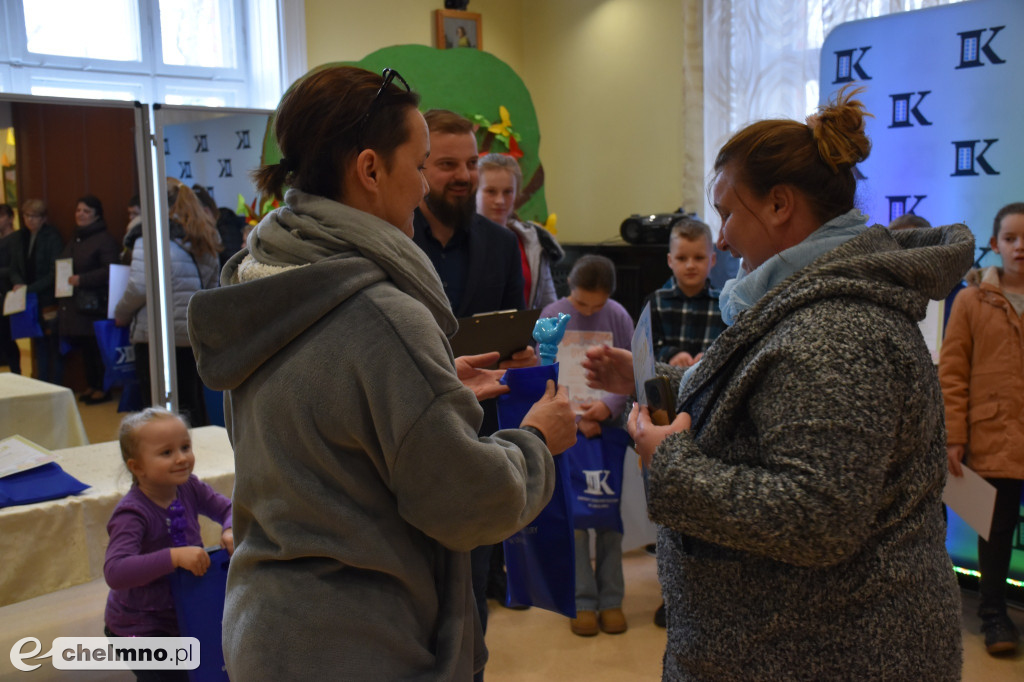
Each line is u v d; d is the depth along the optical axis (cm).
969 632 265
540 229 331
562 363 248
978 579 285
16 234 321
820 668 98
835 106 109
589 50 498
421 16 494
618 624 273
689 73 428
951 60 274
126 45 416
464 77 466
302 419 92
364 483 95
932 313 274
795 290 100
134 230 343
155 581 183
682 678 109
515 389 138
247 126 358
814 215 108
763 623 100
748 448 101
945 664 99
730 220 112
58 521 200
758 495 91
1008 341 248
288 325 93
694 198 432
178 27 429
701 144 429
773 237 110
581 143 511
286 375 93
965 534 287
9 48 386
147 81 421
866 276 98
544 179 540
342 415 91
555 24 519
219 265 360
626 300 409
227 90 445
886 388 91
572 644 266
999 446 248
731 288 117
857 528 90
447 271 204
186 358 356
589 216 512
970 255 103
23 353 326
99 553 208
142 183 341
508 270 213
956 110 275
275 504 95
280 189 107
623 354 143
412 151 101
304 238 98
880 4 348
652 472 100
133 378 348
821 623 97
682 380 127
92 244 335
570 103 516
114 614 184
